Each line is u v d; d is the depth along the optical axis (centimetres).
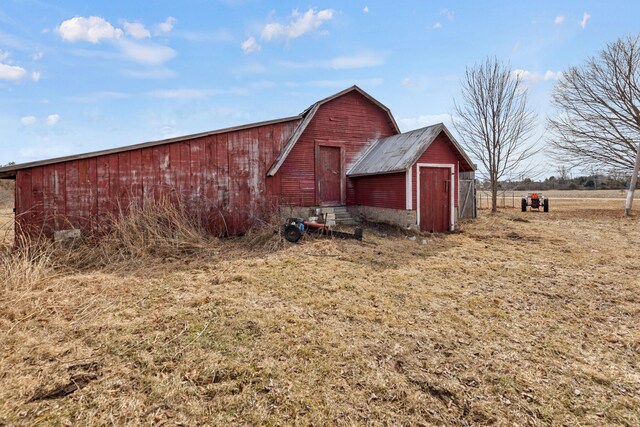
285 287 473
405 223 936
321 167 1126
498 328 351
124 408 221
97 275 530
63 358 283
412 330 343
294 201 1058
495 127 1622
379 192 1047
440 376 262
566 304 421
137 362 278
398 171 924
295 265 592
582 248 768
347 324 355
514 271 570
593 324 363
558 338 330
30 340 312
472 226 1119
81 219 730
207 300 415
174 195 845
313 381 254
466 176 1402
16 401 227
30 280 477
